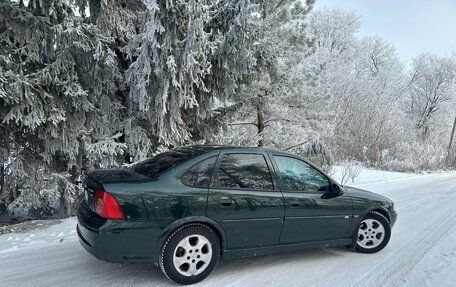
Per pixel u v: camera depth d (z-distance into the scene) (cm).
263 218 413
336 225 472
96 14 682
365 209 498
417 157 2252
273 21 1102
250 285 390
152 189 365
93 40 618
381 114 2561
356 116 2470
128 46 675
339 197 477
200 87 759
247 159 429
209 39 728
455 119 3812
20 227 591
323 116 1288
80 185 749
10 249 484
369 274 432
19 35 604
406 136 2778
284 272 432
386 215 528
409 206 909
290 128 1299
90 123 698
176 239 371
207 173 398
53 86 616
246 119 1288
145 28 650
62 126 637
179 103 704
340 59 3131
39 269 417
